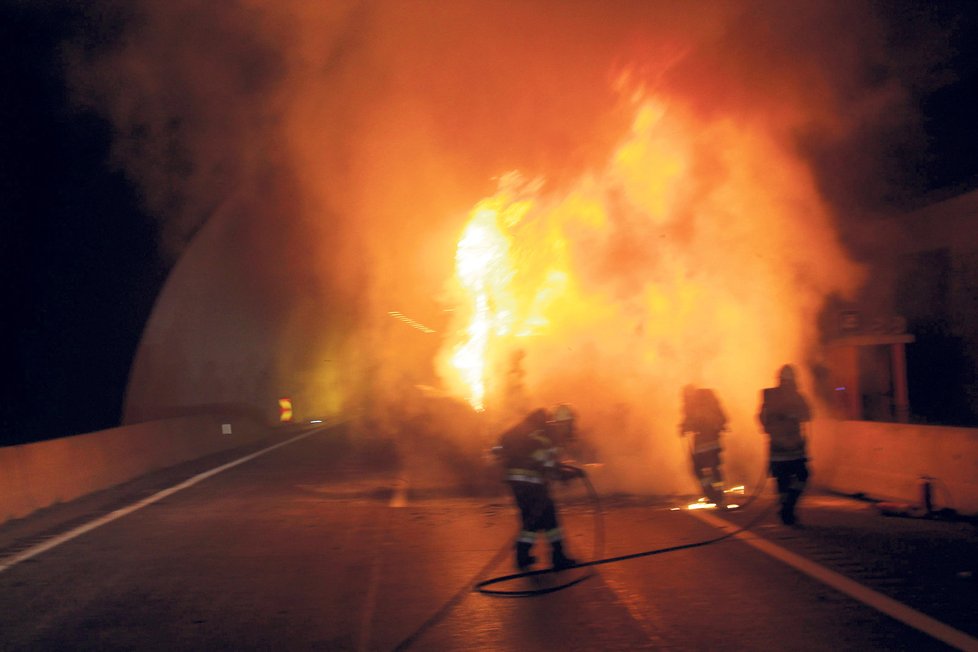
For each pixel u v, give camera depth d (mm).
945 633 6875
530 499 9273
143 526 13031
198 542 11594
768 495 14758
